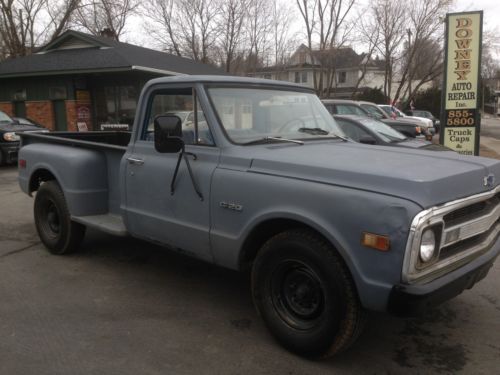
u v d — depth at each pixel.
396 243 2.70
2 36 27.02
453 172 3.03
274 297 3.44
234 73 38.28
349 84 51.47
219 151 3.70
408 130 11.52
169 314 4.02
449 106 11.16
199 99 3.84
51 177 5.73
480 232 3.30
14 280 4.72
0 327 3.75
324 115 4.64
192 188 3.82
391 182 2.83
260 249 3.52
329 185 3.04
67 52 19.86
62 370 3.17
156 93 4.25
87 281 4.72
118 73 18.47
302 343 3.25
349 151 3.64
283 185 3.23
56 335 3.63
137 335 3.65
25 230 6.59
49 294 4.40
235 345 3.52
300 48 39.59
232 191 3.51
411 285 2.73
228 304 4.23
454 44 10.89
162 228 4.14
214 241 3.70
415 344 3.59
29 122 14.50
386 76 42.03
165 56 22.77
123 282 4.71
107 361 3.29
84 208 5.00
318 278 3.11
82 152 5.04
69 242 5.32
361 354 3.43
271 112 4.15
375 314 4.06
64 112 18.62
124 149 4.64
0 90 19.78
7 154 12.45
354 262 2.87
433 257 2.83
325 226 2.98
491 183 3.34
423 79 40.62
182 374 3.15
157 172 4.11
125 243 5.96
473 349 3.52
